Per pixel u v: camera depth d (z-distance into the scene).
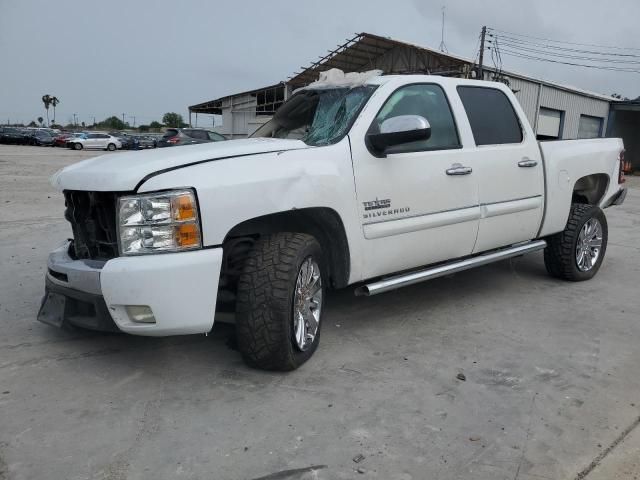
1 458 2.63
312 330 3.72
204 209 3.07
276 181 3.32
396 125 3.68
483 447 2.79
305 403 3.18
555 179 5.25
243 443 2.78
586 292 5.43
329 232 3.74
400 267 4.15
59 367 3.59
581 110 30.55
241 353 3.46
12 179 15.11
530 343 4.13
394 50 25.55
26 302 4.80
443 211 4.30
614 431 2.97
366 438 2.85
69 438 2.80
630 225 9.72
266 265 3.31
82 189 3.23
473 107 4.68
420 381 3.48
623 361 3.85
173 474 2.54
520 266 6.37
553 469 2.63
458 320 4.57
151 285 2.99
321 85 4.53
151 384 3.38
